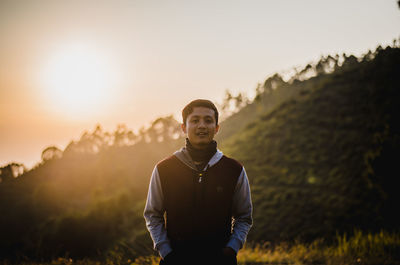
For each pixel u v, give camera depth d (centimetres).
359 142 5262
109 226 4984
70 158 18700
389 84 6481
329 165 4934
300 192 4156
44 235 4578
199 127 179
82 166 16912
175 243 175
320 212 3462
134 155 16875
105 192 11794
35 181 15225
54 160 18312
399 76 6644
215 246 174
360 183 3888
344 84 7725
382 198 1473
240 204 187
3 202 10738
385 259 536
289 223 3328
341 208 3375
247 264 524
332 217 3209
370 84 7131
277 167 5384
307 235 2955
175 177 180
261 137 6919
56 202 10581
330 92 7600
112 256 566
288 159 5588
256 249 626
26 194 12488
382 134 1527
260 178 5084
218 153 188
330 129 6175
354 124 5950
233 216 195
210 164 180
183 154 184
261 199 4197
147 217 184
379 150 1475
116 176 12800
